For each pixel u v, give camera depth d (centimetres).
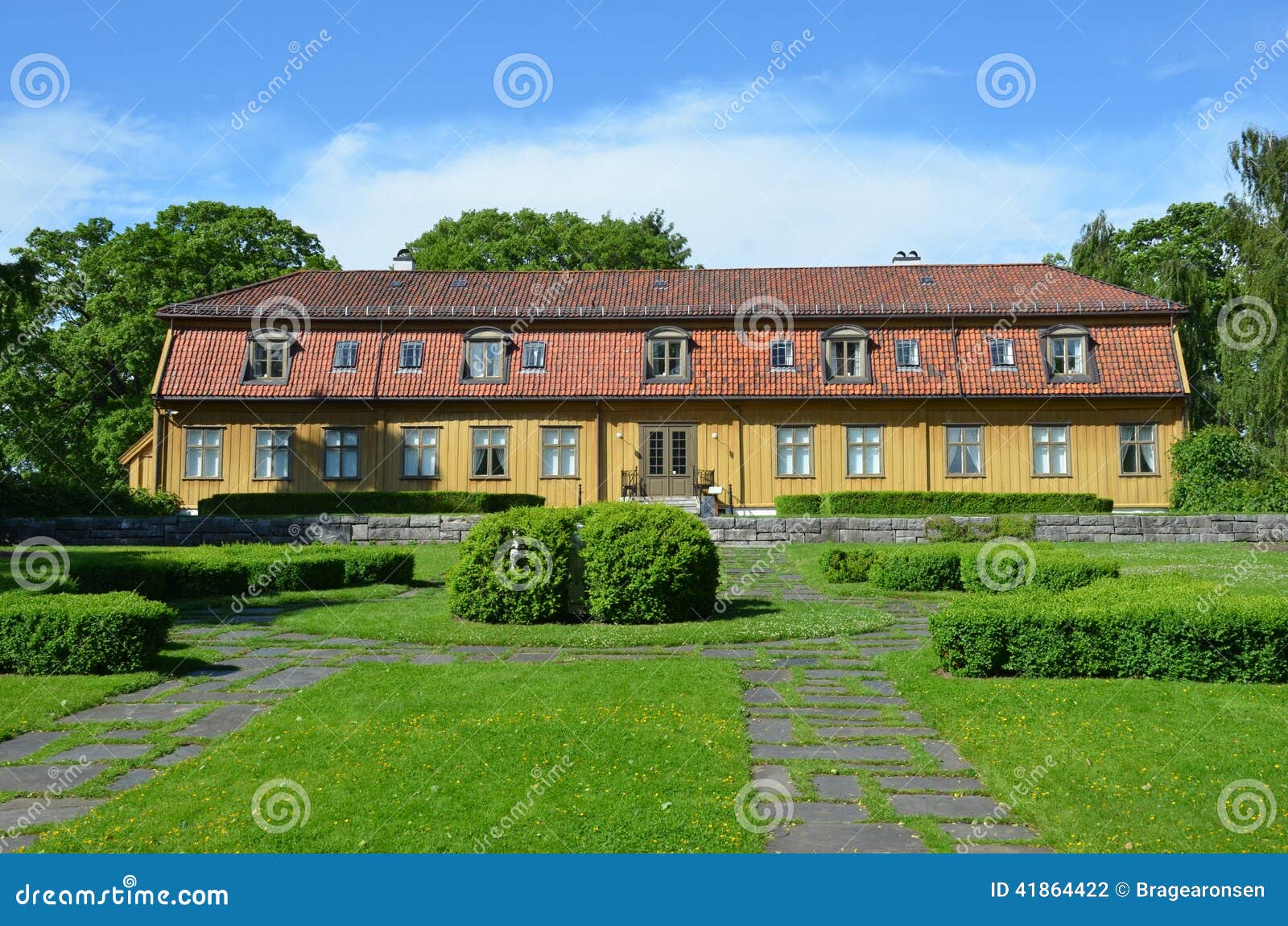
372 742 834
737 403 3334
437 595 1734
